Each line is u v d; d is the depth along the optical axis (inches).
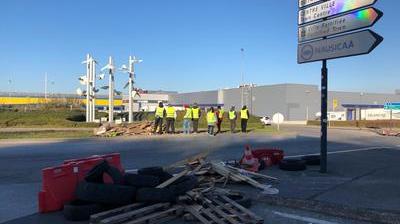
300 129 1635.1
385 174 467.5
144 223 262.5
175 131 1202.6
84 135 1038.4
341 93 3457.2
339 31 456.8
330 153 692.7
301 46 506.3
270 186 393.4
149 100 4475.9
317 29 483.8
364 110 2721.5
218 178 393.1
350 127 1991.9
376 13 416.8
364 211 303.7
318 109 3260.3
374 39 418.9
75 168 324.8
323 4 475.5
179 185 291.3
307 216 294.4
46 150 709.9
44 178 308.5
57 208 311.0
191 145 816.3
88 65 1584.6
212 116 1107.9
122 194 282.7
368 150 756.0
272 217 291.9
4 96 3993.6
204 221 263.6
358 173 473.7
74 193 307.4
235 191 337.1
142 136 1040.8
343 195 359.3
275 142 918.4
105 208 288.4
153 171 332.8
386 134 1280.8
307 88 3208.7
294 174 463.2
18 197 355.6
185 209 281.3
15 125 1417.3
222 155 652.1
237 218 268.4
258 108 3371.1
